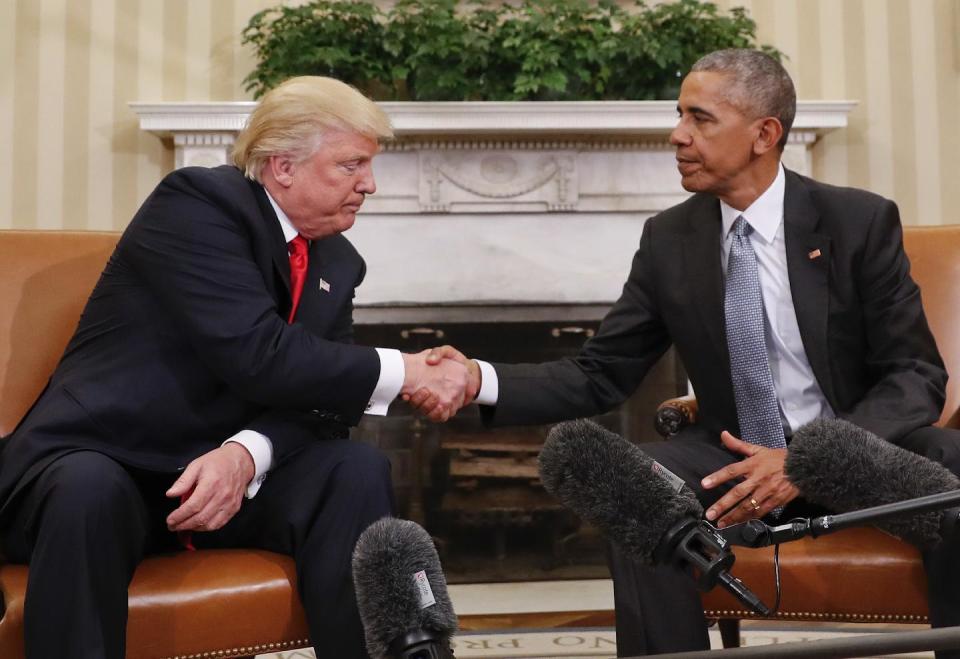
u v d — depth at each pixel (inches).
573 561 157.3
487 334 163.3
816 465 47.6
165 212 70.4
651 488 41.4
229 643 63.2
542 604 136.9
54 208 156.8
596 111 146.0
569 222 155.6
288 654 109.3
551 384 85.5
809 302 81.8
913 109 165.3
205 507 63.5
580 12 150.1
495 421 84.1
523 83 148.4
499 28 150.6
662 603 68.1
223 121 148.6
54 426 66.1
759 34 164.7
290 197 73.6
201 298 68.2
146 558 66.6
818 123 153.9
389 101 150.6
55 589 57.2
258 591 64.1
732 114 82.8
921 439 72.8
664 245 88.8
